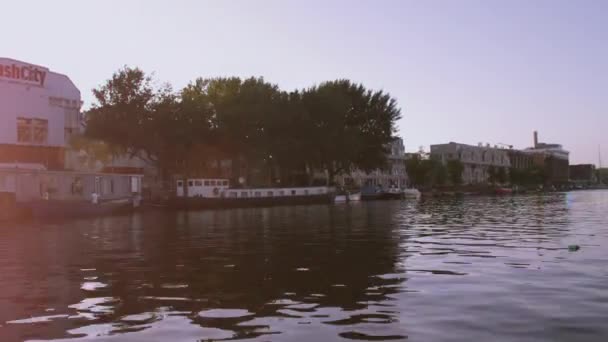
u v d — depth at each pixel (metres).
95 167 79.25
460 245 18.95
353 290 10.89
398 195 93.12
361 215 42.53
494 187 138.38
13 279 12.98
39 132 61.62
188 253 18.08
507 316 8.55
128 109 64.94
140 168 86.69
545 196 103.62
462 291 10.58
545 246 18.20
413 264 14.35
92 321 8.69
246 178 84.75
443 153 158.88
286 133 76.62
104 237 25.92
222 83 78.50
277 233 26.06
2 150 57.72
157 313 9.16
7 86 58.25
